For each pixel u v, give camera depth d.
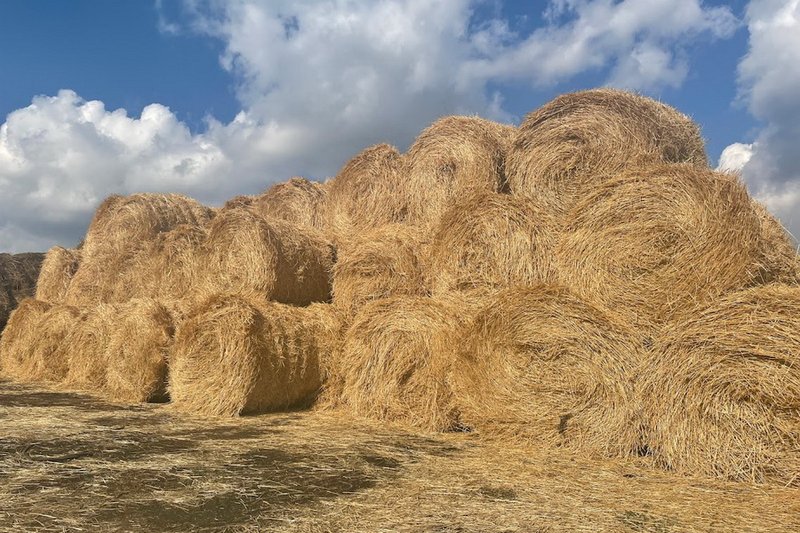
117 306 9.92
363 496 4.15
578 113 7.42
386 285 8.28
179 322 8.79
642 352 5.51
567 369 5.78
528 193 7.61
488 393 6.14
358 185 10.03
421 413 6.85
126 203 12.53
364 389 7.40
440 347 6.81
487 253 7.23
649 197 5.85
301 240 9.24
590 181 7.21
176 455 5.35
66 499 4.05
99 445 5.70
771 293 4.73
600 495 4.26
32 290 18.75
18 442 5.71
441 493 4.23
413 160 9.24
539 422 5.85
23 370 11.67
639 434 5.40
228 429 6.63
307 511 3.83
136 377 8.68
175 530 3.50
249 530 3.50
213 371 7.67
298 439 6.09
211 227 9.23
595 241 6.13
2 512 3.78
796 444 4.55
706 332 4.93
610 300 5.97
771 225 6.12
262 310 7.82
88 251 13.02
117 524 3.59
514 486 4.44
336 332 8.22
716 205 5.43
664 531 3.54
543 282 6.83
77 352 10.05
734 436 4.77
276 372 7.71
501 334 6.11
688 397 4.98
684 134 7.37
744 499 4.23
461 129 8.70
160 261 10.08
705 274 5.43
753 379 4.71
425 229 8.66
